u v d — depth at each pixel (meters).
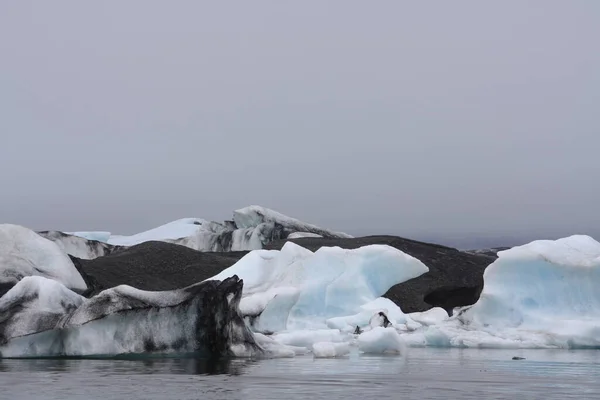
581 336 25.92
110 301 19.39
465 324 28.59
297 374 16.80
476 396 13.80
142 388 14.20
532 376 17.25
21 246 29.22
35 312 19.75
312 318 31.41
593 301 27.77
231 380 15.50
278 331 27.44
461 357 22.44
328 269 32.56
